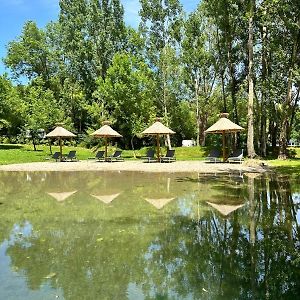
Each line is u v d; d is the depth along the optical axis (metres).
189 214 9.64
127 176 19.33
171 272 5.58
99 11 43.75
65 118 45.78
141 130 37.25
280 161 25.95
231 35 30.73
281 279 5.27
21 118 41.97
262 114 30.00
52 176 19.44
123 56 39.62
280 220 8.93
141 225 8.45
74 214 9.68
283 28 27.19
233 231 7.92
